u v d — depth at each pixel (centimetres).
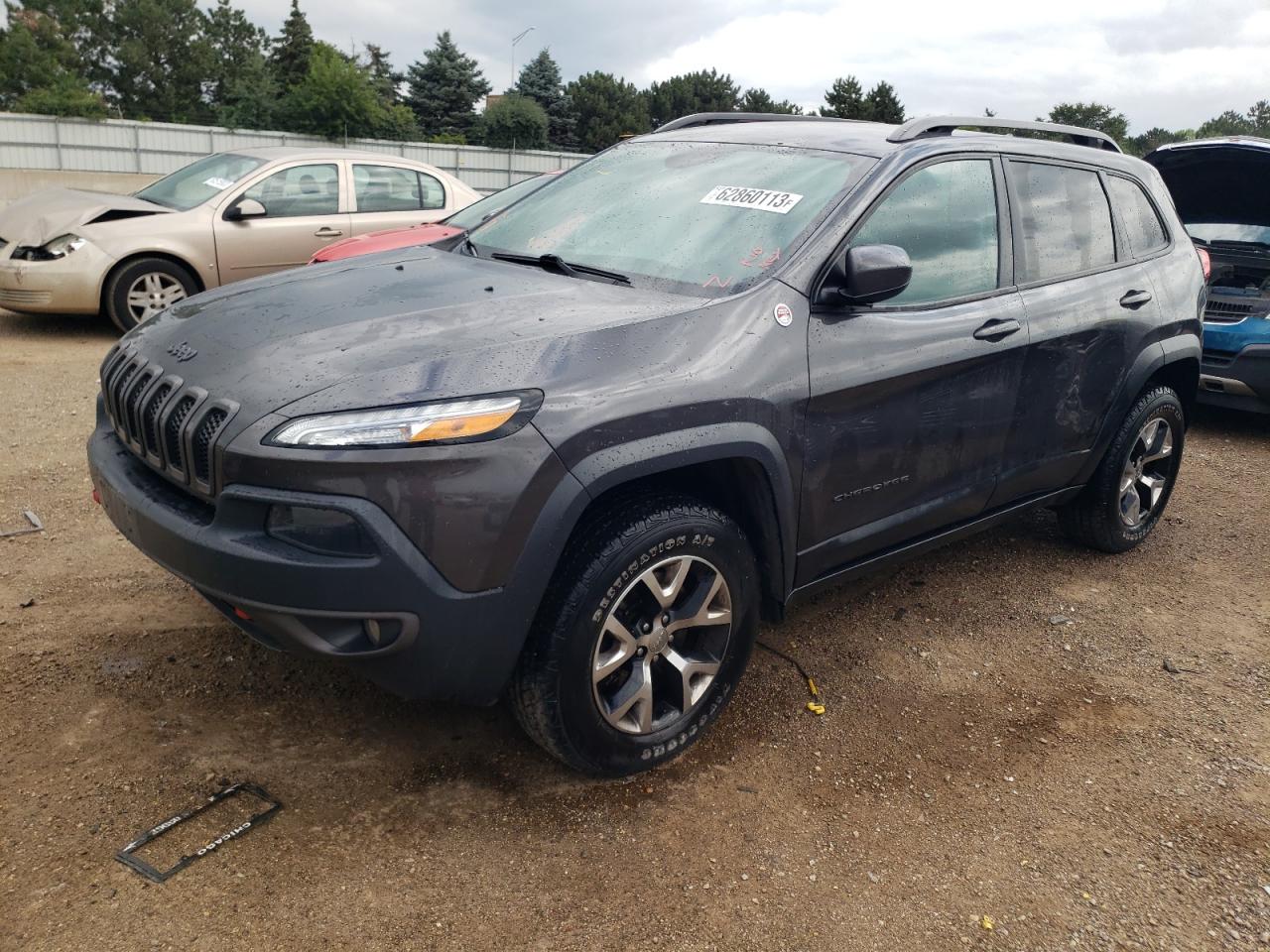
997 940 232
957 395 334
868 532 323
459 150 3872
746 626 291
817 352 288
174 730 282
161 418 246
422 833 250
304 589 220
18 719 281
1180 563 466
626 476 243
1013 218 367
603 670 257
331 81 3994
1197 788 294
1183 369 463
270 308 279
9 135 3173
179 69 7775
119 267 793
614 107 6681
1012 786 290
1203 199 741
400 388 228
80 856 231
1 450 504
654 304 278
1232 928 240
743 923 230
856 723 318
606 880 240
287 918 219
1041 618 401
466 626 230
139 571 377
